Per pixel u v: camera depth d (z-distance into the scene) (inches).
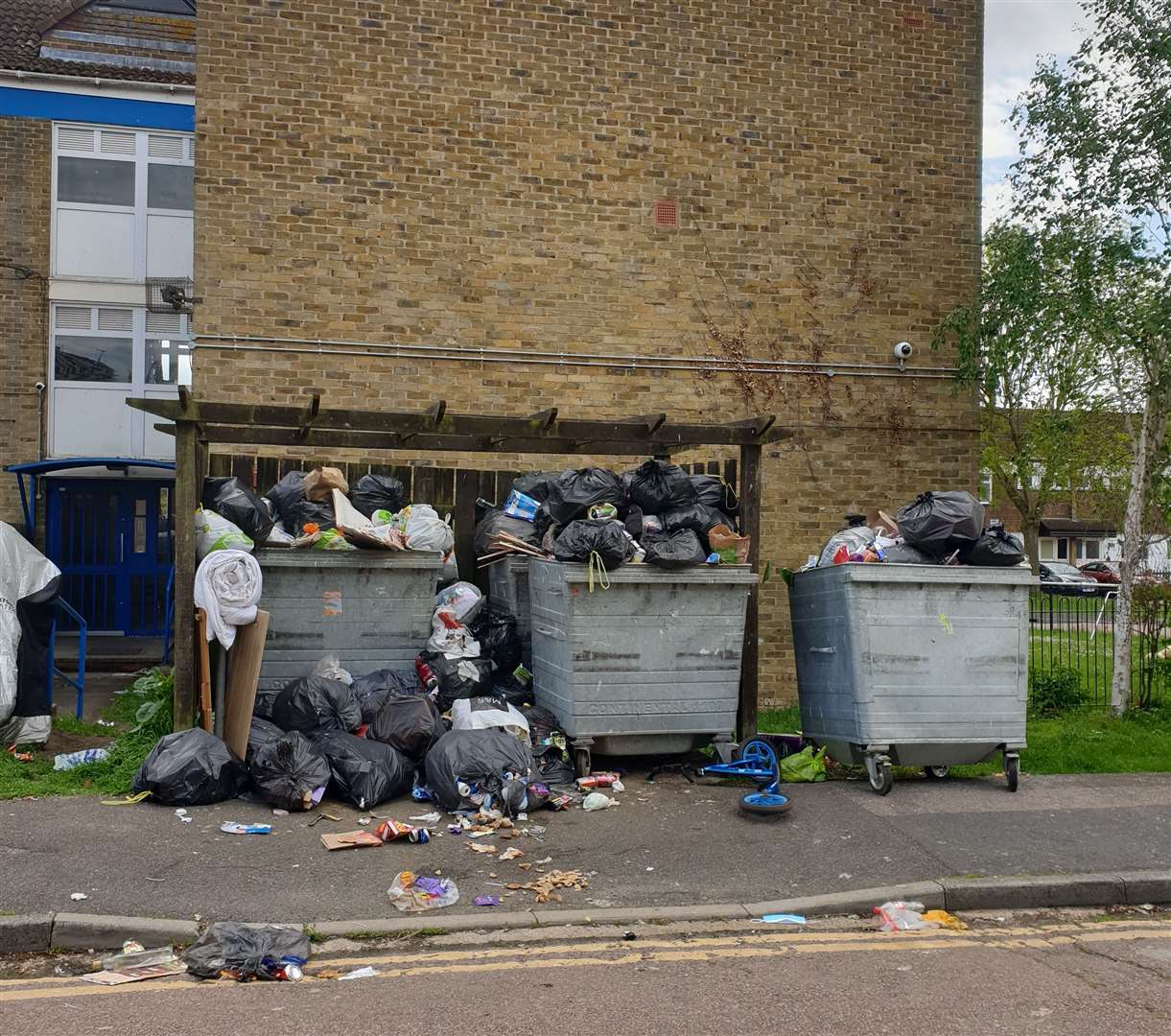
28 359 629.3
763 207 429.7
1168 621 430.3
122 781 265.6
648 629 288.2
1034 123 413.4
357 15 398.0
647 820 257.3
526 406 408.5
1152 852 244.2
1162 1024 159.0
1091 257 405.4
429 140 402.9
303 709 281.0
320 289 393.7
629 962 181.8
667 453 359.3
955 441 444.8
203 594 273.9
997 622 293.3
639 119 419.8
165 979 172.2
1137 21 388.8
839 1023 157.2
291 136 392.5
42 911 189.0
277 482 362.9
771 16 431.5
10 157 629.3
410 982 171.2
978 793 291.7
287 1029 151.4
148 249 646.5
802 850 239.0
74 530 616.4
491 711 283.7
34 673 308.0
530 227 410.3
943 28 446.9
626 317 417.4
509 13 410.0
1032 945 197.6
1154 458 434.0
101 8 663.1
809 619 309.4
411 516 316.5
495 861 225.9
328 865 218.8
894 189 441.4
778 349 429.7
